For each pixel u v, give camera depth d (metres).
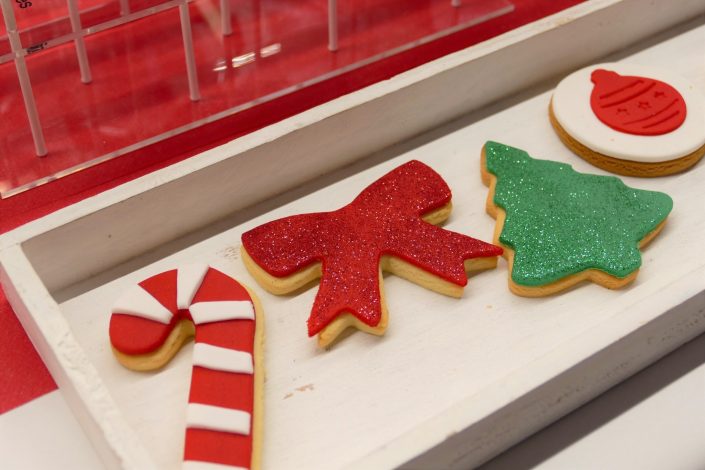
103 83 0.62
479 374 0.50
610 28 0.61
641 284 0.53
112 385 0.50
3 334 0.53
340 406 0.49
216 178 0.53
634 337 0.49
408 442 0.45
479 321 0.52
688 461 0.50
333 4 0.63
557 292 0.53
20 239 0.50
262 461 0.48
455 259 0.52
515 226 0.53
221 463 0.46
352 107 0.55
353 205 0.54
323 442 0.48
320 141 0.55
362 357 0.51
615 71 0.59
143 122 0.61
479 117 0.60
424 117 0.58
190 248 0.54
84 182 0.59
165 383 0.50
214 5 0.66
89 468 0.49
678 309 0.50
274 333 0.51
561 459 0.50
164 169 0.53
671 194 0.56
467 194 0.56
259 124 0.63
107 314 0.52
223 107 0.62
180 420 0.49
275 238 0.52
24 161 0.59
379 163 0.57
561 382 0.48
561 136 0.58
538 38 0.59
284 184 0.56
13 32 0.55
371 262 0.52
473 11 0.67
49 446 0.50
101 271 0.53
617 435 0.51
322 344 0.50
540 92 0.61
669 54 0.63
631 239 0.53
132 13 0.59
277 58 0.64
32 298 0.48
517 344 0.51
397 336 0.51
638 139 0.57
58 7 0.58
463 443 0.47
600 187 0.55
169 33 0.65
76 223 0.51
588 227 0.53
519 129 0.59
